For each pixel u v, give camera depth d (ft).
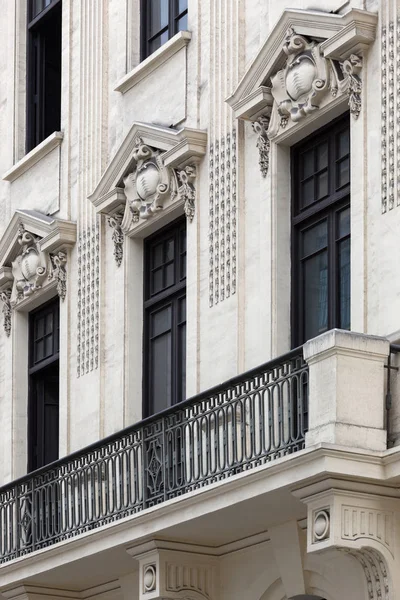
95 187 157.28
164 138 144.15
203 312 138.82
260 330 131.44
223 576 131.85
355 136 123.95
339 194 127.13
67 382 157.48
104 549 132.87
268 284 130.93
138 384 148.46
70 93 164.86
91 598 147.64
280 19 130.41
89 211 157.38
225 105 138.92
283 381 118.62
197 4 145.59
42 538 147.43
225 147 138.21
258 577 128.26
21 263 165.99
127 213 149.89
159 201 145.38
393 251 118.73
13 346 168.25
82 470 142.10
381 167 120.78
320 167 129.90
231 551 131.03
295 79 128.98
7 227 168.25
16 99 174.40
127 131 153.28
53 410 165.17
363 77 123.85
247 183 135.64
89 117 160.25
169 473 129.70
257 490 115.75
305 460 111.04
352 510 111.55
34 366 167.22
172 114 147.13
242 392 124.16
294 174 132.26
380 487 112.06
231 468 121.80
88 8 163.22
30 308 168.25
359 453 110.32
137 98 153.07
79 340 156.46
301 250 131.13
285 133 131.03
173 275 146.10
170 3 151.94
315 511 112.57
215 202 138.72
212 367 136.46
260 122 133.49
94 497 139.64
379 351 113.50
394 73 120.78
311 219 130.21
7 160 175.11
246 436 124.47
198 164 141.69
